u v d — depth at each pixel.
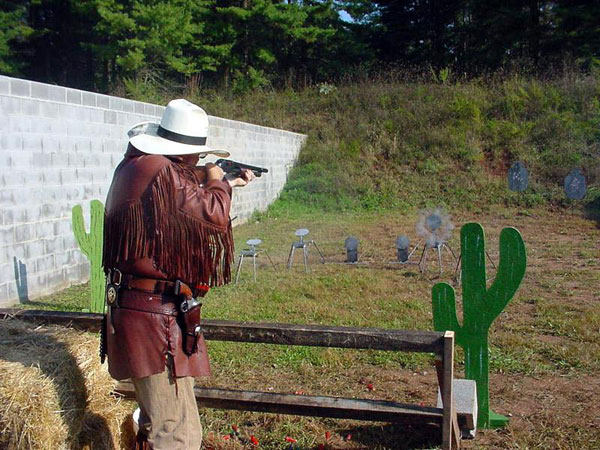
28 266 7.52
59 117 8.07
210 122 13.01
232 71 30.09
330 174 18.70
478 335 4.00
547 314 6.79
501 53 28.56
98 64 29.12
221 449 3.75
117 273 2.64
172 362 2.59
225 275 2.71
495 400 4.51
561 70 23.41
